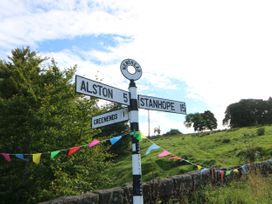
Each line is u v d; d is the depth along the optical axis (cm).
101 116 608
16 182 1355
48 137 1412
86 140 1528
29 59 1652
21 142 1391
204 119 11181
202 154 3909
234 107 10138
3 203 1351
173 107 637
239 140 4759
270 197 865
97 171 1662
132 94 564
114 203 627
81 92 505
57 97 1501
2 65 1588
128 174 2983
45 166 1379
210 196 796
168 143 5894
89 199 587
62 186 1389
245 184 925
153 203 704
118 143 3962
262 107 9831
